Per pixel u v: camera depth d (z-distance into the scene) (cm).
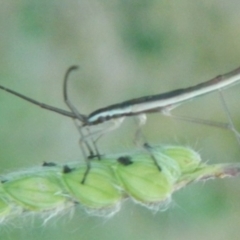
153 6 14
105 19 14
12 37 14
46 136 13
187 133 13
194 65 14
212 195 12
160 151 5
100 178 5
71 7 14
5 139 13
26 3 14
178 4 14
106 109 7
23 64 14
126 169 5
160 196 5
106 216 5
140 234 12
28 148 13
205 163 5
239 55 14
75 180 5
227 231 12
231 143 13
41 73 14
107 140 12
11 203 5
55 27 14
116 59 14
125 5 14
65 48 14
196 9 14
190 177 5
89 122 7
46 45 14
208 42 14
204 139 13
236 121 13
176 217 12
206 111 13
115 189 5
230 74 7
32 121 13
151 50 14
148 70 14
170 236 12
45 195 5
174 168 5
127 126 12
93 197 5
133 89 14
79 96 14
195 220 12
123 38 14
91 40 14
